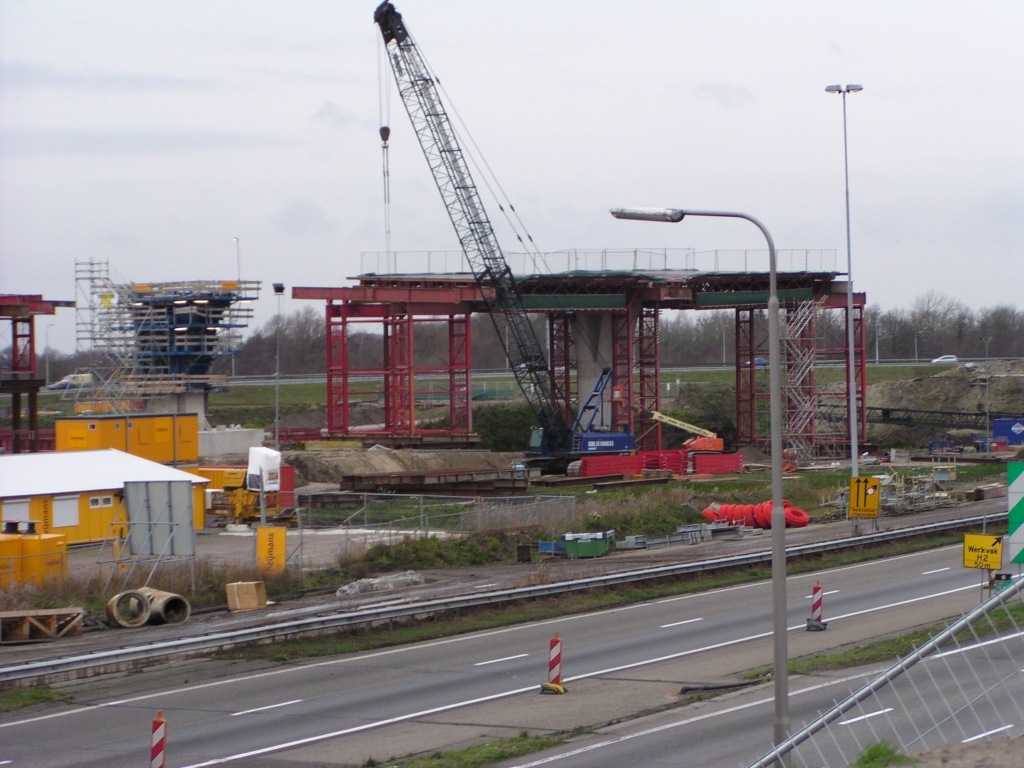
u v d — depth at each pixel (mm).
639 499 66000
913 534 52781
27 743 21766
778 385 18016
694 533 55688
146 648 28453
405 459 88500
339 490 73562
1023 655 21719
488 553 49594
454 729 22172
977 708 18375
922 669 22172
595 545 50781
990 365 157375
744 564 45406
